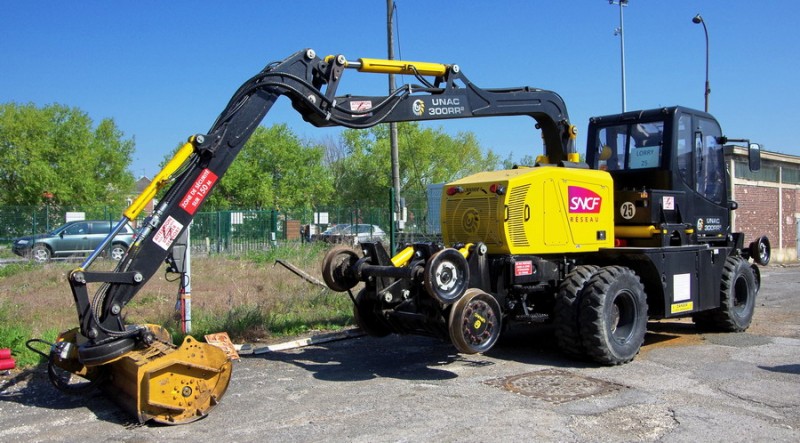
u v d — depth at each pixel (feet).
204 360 17.48
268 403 18.90
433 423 16.92
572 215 25.04
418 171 161.27
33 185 134.10
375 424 16.89
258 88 20.02
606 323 22.74
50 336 26.55
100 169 150.20
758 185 74.28
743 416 17.25
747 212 72.38
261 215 80.64
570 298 23.41
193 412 17.35
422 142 159.33
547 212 24.32
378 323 24.13
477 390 20.08
